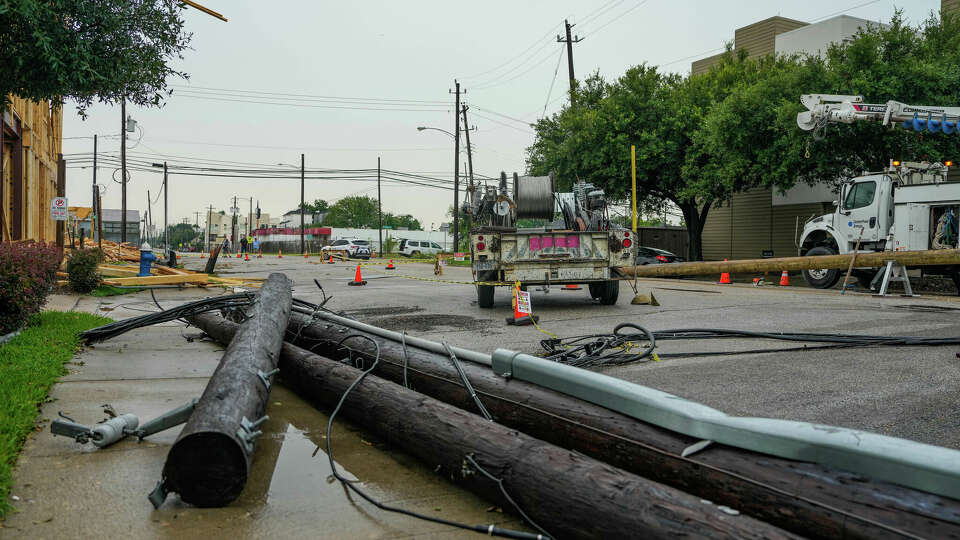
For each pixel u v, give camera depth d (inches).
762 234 1112.2
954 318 358.9
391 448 154.3
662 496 91.3
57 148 1039.6
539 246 420.2
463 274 977.5
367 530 108.2
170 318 285.7
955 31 777.6
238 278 772.6
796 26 1236.5
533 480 107.0
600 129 1025.5
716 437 103.7
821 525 84.0
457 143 1590.8
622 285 663.1
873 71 724.7
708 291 584.7
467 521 113.1
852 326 328.5
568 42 1274.6
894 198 605.6
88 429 139.8
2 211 579.2
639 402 118.4
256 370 149.6
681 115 972.6
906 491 80.6
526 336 308.7
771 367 227.5
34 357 222.5
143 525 107.3
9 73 248.2
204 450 114.1
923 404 173.8
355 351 214.7
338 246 2012.8
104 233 2810.0
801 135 743.7
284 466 140.3
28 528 104.3
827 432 91.4
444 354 188.7
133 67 282.2
